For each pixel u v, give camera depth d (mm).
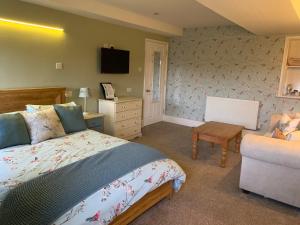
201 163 3588
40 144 2623
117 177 1896
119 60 4613
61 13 3564
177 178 2480
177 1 3463
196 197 2607
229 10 2789
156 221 2170
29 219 1440
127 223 1997
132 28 4863
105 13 3764
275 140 2434
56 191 1626
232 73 5156
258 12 2846
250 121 4965
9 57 3080
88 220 1578
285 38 4457
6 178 1833
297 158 2201
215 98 5363
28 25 3213
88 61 4141
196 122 5852
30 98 3260
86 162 2072
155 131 5312
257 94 4910
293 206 2469
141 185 1984
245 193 2721
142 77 5449
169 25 5195
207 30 5352
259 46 4754
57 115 3059
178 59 5914
